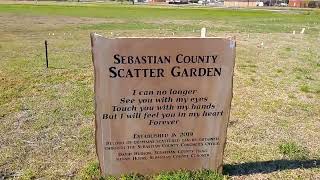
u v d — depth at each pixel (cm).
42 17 1460
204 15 1855
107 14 1719
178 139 171
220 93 165
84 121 265
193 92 163
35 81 387
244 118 282
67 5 2511
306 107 316
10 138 230
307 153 217
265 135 247
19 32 944
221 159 178
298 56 605
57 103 307
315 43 804
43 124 256
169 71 158
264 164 201
